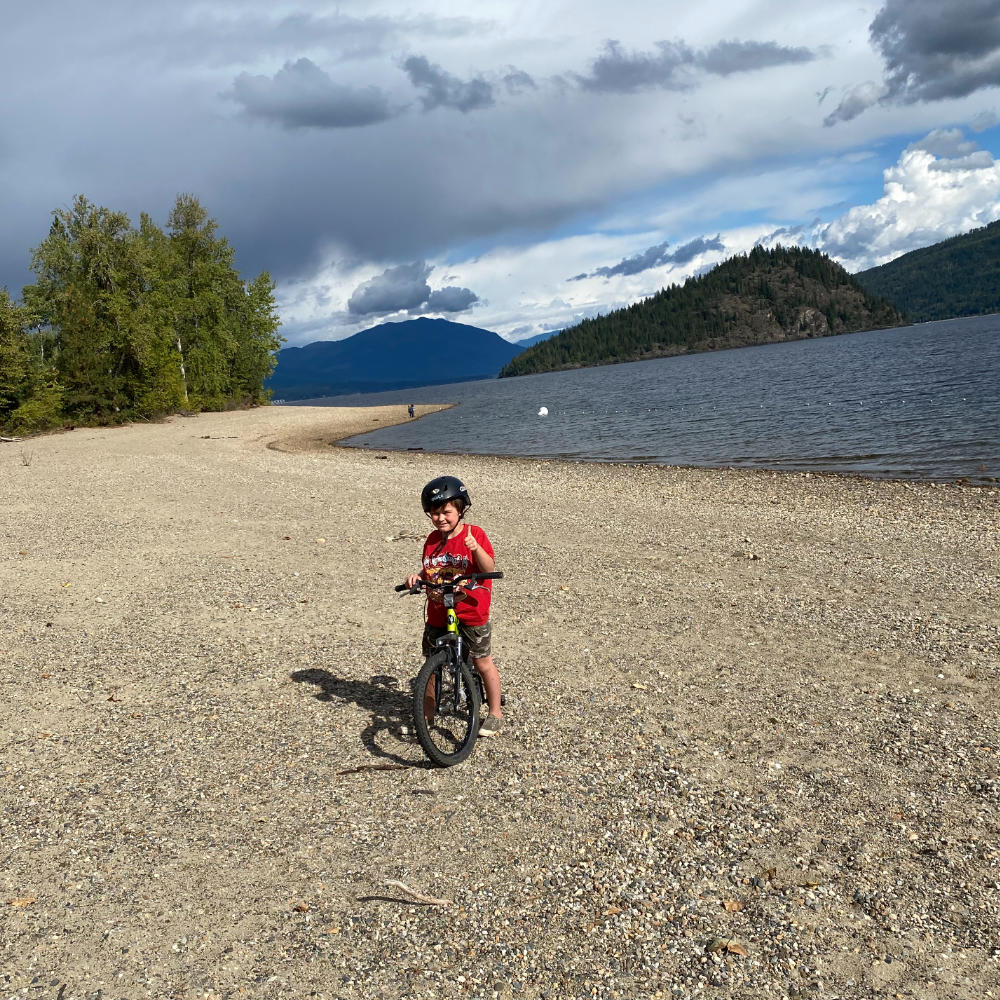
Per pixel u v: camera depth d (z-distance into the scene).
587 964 3.20
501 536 13.21
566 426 48.50
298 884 3.81
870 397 46.06
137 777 5.02
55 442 39.78
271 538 12.98
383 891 3.73
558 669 6.83
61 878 3.91
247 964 3.24
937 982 3.04
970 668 6.50
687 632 7.76
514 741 5.39
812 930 3.37
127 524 14.54
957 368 63.06
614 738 5.39
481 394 144.75
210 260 63.94
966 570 10.01
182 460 29.00
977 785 4.57
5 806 4.68
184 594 9.51
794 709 5.80
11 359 43.41
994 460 21.91
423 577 5.05
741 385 73.56
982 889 3.61
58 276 50.47
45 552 12.19
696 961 3.20
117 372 51.16
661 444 33.78
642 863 3.90
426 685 4.85
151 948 3.36
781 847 4.02
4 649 7.64
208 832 4.32
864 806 4.40
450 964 3.22
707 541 12.41
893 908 3.50
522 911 3.55
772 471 22.77
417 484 20.72
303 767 5.10
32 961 3.28
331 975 3.17
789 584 9.54
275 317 73.00
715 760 5.03
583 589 9.54
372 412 72.19
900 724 5.48
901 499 16.61
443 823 4.35
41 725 5.88
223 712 6.04
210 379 64.06
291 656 7.29
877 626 7.74
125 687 6.61
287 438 46.81
